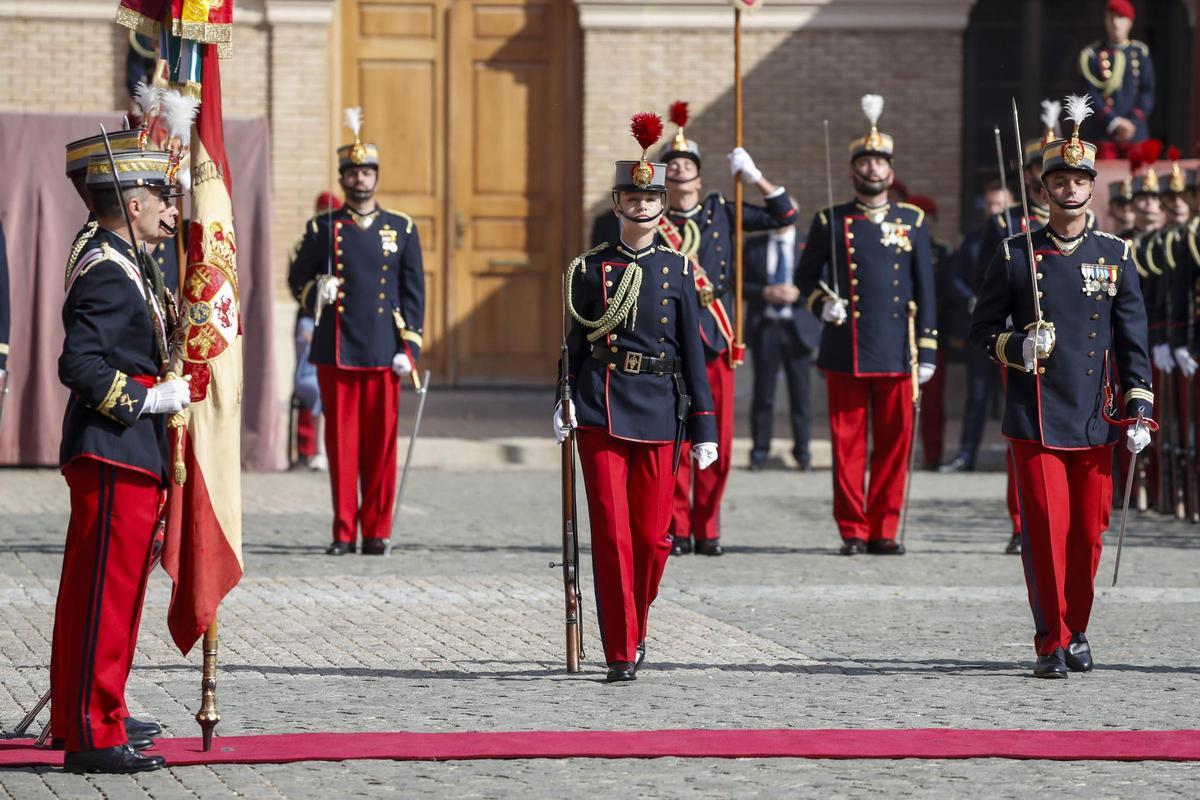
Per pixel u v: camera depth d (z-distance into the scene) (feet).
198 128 80.59
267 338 190.60
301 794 72.54
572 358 98.02
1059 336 98.78
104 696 75.87
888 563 136.67
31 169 183.62
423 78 237.04
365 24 235.81
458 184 237.86
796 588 124.98
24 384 185.98
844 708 88.89
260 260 189.37
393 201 237.25
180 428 77.10
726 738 82.02
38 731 83.46
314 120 222.89
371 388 138.31
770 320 195.42
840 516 141.28
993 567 134.92
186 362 77.61
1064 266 99.35
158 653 100.63
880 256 142.20
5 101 219.82
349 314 138.41
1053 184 99.35
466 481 185.57
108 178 76.33
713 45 227.20
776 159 228.02
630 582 95.45
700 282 137.49
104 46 220.64
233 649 102.58
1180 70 226.99
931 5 226.58
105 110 220.64
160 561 80.33
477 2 236.84
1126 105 196.24
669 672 97.66
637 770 76.59
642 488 96.78
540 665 99.35
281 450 193.36
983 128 229.04
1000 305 100.78
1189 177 159.33
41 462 187.01
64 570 77.20
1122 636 108.68
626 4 226.17
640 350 96.37
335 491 138.10
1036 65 228.02
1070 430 97.86
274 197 222.69
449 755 78.38
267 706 88.53
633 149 227.61
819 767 77.30
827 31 226.99
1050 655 96.99
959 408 229.45
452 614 114.11
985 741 81.66
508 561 135.03
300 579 126.11
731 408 139.95
